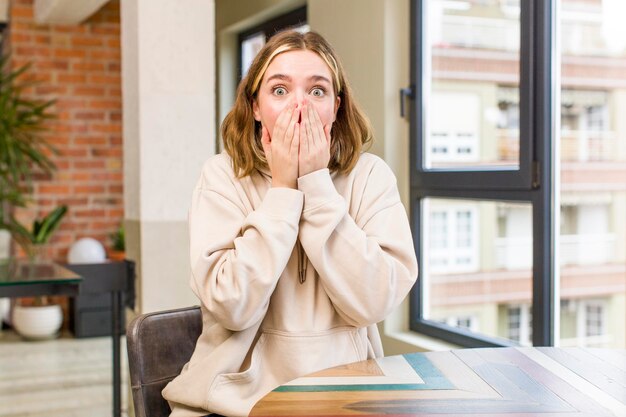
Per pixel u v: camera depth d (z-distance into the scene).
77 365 4.76
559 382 1.21
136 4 3.11
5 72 6.22
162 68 3.14
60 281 2.68
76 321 5.58
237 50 5.79
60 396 4.03
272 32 5.17
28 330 5.52
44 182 6.00
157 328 1.50
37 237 5.71
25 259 3.37
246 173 1.53
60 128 6.03
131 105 3.23
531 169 2.82
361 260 1.41
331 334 1.47
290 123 1.43
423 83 3.49
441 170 3.33
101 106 6.13
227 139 1.56
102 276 3.07
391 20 3.50
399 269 1.46
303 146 1.43
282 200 1.41
